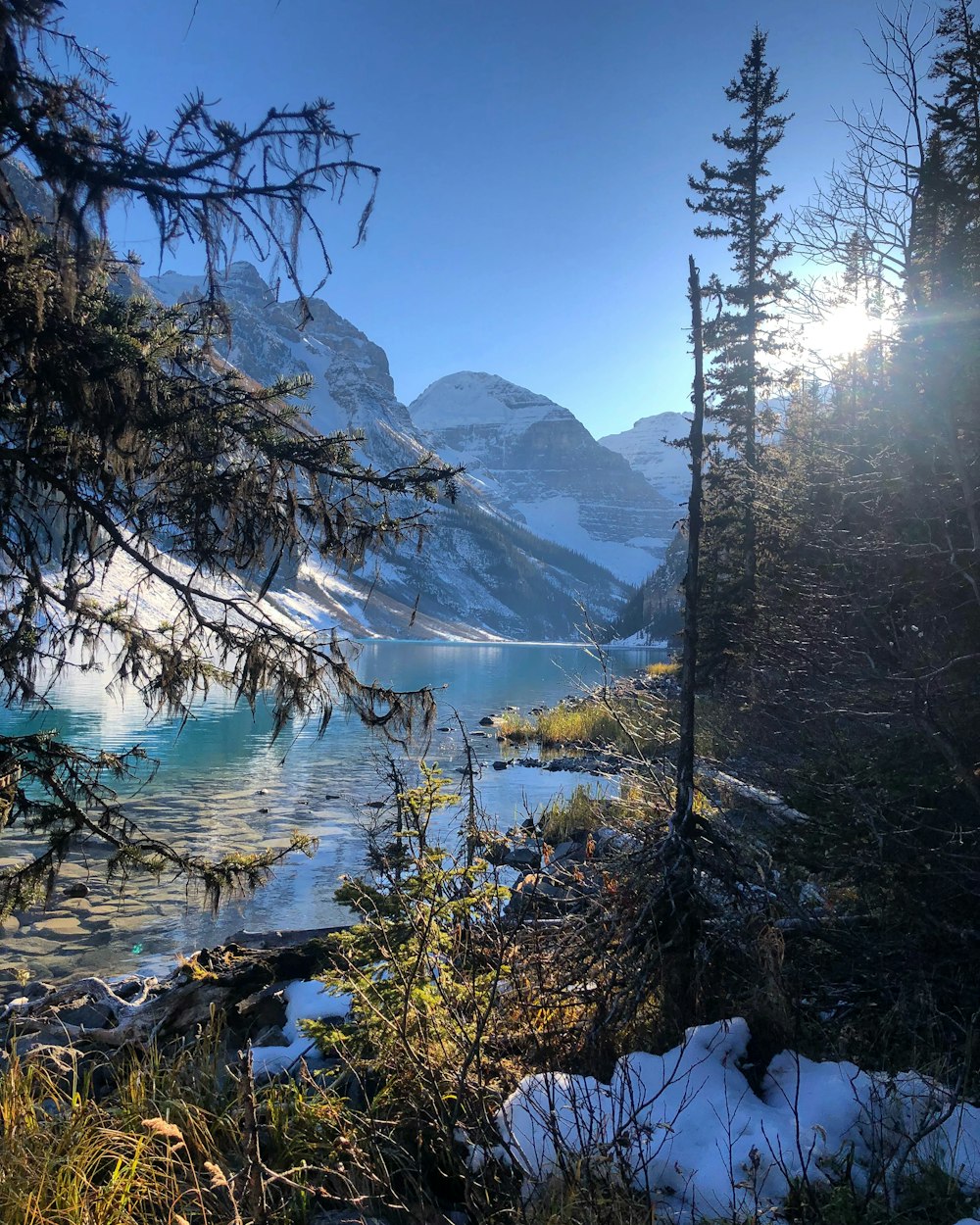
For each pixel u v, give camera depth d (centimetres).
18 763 421
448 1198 307
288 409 446
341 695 467
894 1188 261
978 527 575
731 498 1481
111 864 454
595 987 404
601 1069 355
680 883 400
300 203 323
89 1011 532
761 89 2289
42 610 417
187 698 451
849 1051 381
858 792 478
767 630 775
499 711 3291
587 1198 254
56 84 283
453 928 398
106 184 291
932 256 710
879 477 690
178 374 423
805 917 434
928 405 658
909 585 618
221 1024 466
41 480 400
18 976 696
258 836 1227
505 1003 382
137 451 401
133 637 440
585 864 465
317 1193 284
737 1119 293
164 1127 268
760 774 642
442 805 445
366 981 380
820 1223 243
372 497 467
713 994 395
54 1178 289
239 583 471
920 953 420
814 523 785
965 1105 306
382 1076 350
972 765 500
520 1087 305
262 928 864
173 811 1386
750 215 2248
